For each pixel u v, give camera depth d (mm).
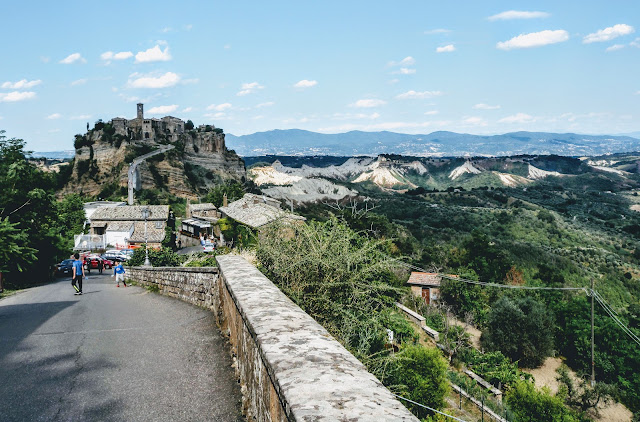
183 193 131000
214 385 4484
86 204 65688
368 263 5582
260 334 3023
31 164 27125
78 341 6477
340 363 2490
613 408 28734
